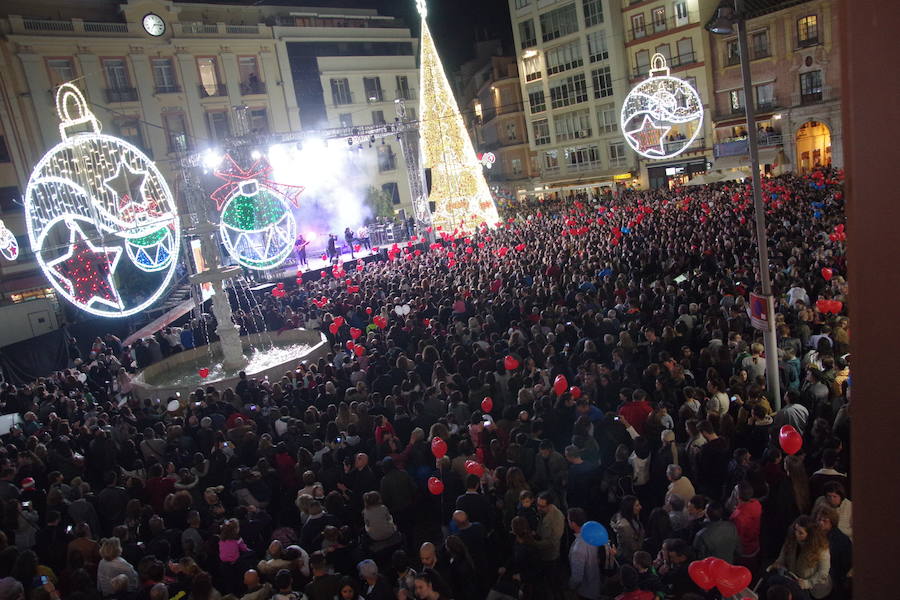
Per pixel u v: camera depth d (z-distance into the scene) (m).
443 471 7.77
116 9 37.94
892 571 1.01
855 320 1.00
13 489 8.95
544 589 6.22
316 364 13.98
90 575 7.05
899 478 0.98
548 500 6.47
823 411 7.70
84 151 23.16
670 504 6.34
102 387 17.67
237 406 12.23
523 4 52.16
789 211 19.89
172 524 8.03
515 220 38.50
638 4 45.28
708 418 8.04
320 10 49.09
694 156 44.28
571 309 14.26
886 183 0.94
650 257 17.59
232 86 41.91
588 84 49.38
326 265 31.67
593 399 9.43
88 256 26.91
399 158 50.78
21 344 21.72
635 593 5.14
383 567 7.19
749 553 6.01
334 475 8.32
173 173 38.62
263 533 8.04
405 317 16.22
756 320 9.37
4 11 34.00
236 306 26.48
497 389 10.12
